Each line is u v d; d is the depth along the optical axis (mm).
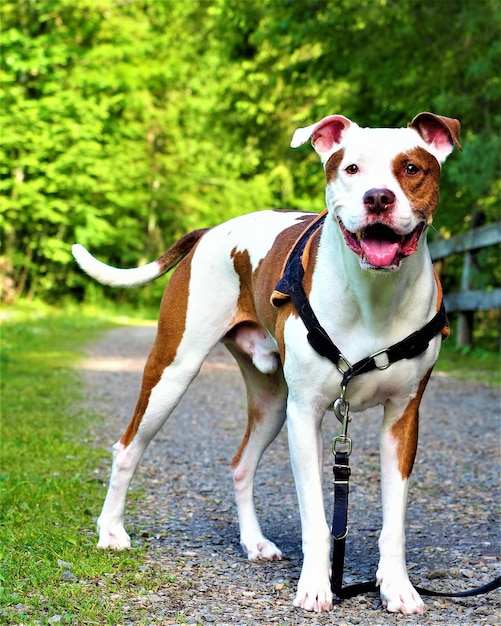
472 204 13461
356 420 7809
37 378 9875
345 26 12984
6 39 21250
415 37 12438
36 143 22109
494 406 8391
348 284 3406
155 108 28500
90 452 6332
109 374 10844
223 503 5141
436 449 6578
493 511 4898
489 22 11445
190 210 30078
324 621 3309
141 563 3953
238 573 3881
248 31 15555
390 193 3062
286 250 3871
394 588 3465
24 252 25234
